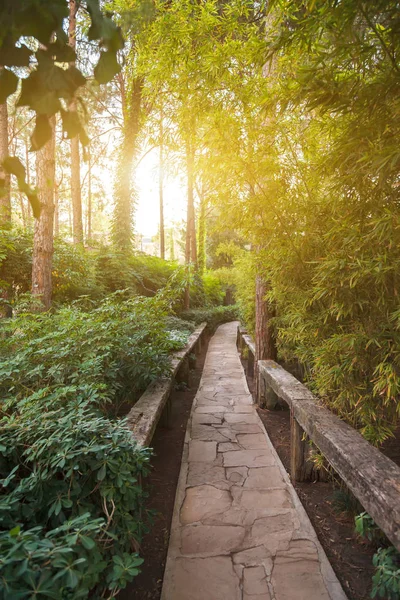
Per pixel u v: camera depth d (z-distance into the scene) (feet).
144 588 5.93
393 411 6.99
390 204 5.60
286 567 6.20
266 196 8.52
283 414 14.76
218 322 51.31
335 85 5.44
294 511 7.90
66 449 4.80
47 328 10.52
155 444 11.94
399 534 4.04
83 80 1.95
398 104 5.06
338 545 6.81
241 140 8.57
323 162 6.43
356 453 5.75
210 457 10.78
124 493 4.80
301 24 4.85
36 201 2.13
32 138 2.00
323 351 7.30
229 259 74.54
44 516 4.79
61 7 1.74
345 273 6.24
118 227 30.91
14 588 3.04
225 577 6.02
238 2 8.29
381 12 4.19
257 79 8.59
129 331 11.66
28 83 1.89
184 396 17.72
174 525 7.50
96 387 7.68
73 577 3.19
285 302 10.11
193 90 8.75
